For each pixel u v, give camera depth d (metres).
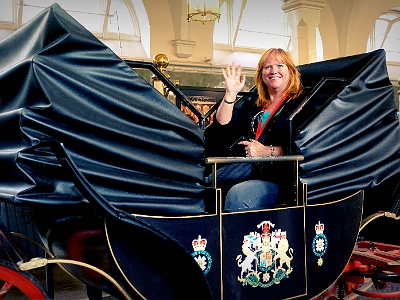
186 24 7.96
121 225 2.09
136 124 2.18
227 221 2.38
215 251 2.34
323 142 2.71
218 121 3.13
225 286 2.37
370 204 3.29
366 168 2.90
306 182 2.64
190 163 2.33
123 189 2.15
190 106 2.47
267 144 3.00
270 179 2.86
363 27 9.37
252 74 8.37
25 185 1.96
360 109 2.86
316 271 2.69
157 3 7.77
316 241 2.69
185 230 2.26
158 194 2.24
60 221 2.29
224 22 9.12
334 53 9.30
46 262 2.17
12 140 2.09
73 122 2.02
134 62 2.37
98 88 2.09
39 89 1.94
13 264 2.26
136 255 2.19
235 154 3.15
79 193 2.08
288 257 2.58
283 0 9.14
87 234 2.25
